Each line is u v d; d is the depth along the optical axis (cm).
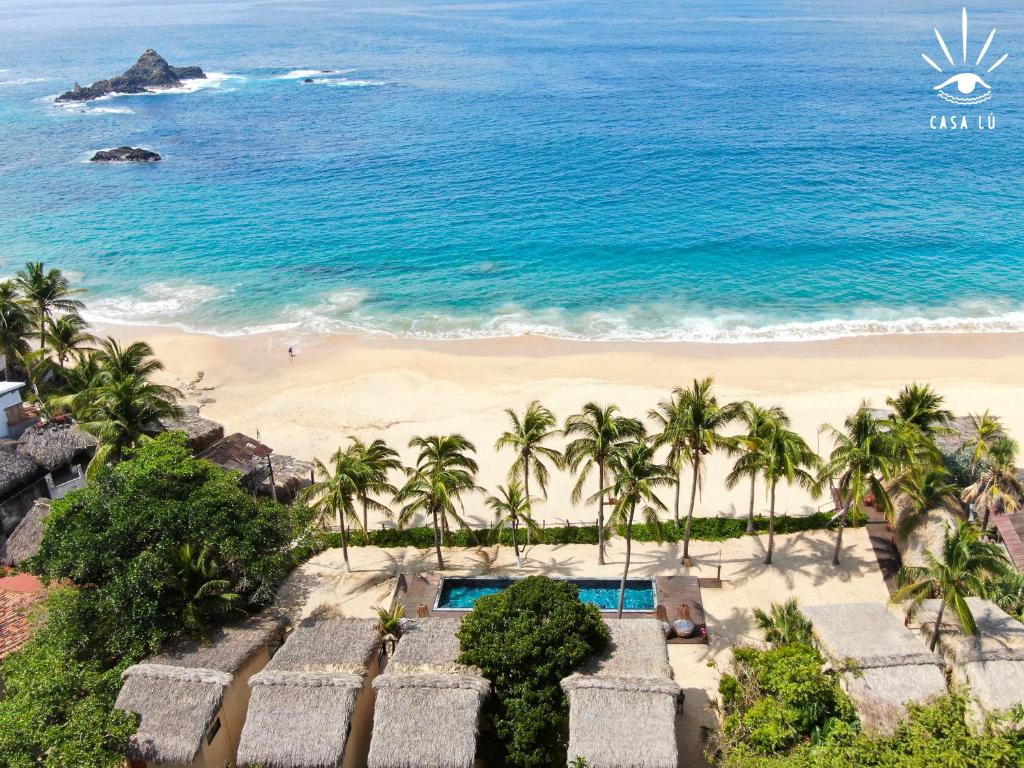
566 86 18038
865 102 15412
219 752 3105
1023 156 11762
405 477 5234
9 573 4225
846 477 4034
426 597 4109
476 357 6831
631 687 2973
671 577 4128
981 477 4188
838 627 3359
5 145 14300
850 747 2723
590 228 9588
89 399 4931
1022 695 3009
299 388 6419
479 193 10981
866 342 6900
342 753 2931
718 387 6200
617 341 7031
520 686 3058
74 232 10019
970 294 7712
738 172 11462
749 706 3095
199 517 3672
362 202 10806
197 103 17700
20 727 2797
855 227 9338
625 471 3725
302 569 4397
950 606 3272
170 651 3356
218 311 7844
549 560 4412
